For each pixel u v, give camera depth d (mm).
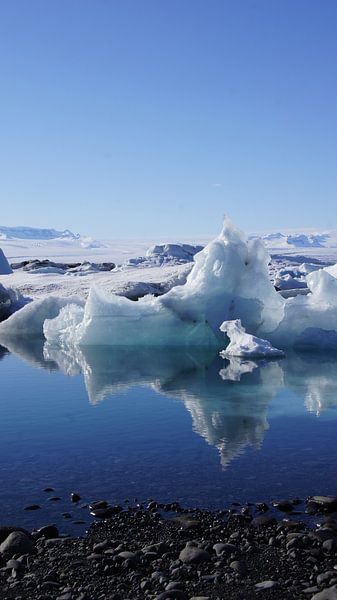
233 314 19594
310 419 10312
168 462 8078
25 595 4711
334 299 19703
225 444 8875
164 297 19969
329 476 7441
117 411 11109
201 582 4883
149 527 6004
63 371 15766
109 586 4840
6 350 19906
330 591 4535
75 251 162500
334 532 5711
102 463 8078
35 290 31609
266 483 7227
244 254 19891
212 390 12930
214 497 6809
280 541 5582
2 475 7664
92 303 20234
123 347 20156
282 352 17750
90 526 6047
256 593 4691
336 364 16438
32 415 10906
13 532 5691
